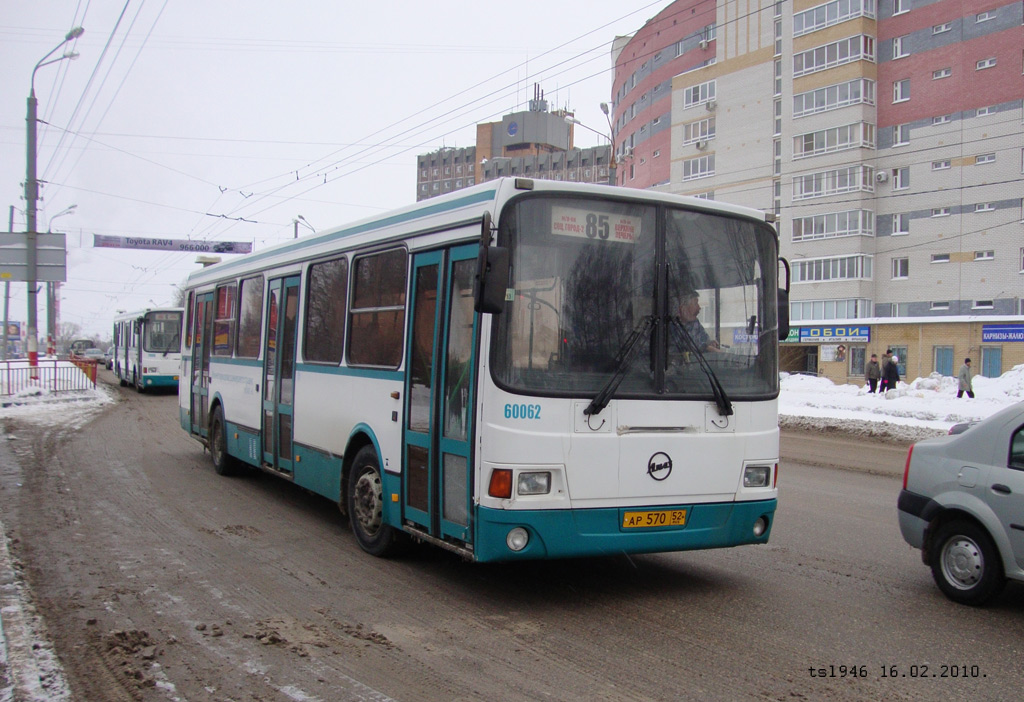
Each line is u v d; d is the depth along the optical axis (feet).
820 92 169.37
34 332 80.43
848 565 23.06
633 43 224.33
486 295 16.97
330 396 26.04
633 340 18.85
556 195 18.52
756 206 182.19
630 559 23.57
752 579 21.52
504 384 17.61
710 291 20.06
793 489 36.58
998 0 148.25
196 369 42.09
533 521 17.56
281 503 31.40
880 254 164.25
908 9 159.84
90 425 59.82
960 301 153.17
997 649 16.38
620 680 14.47
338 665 15.03
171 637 16.40
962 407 69.97
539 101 414.00
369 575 21.33
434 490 19.85
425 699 13.56
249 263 34.58
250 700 13.44
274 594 19.48
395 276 22.67
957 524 19.62
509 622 17.70
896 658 15.81
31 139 77.41
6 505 29.86
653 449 18.80
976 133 151.12
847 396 85.92
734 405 19.99
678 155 201.16
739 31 186.50
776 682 14.49
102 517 28.02
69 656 15.29
